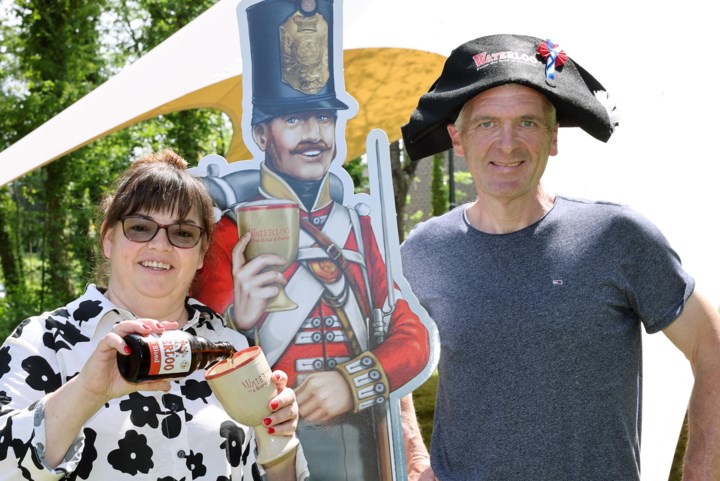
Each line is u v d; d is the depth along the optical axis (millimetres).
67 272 12688
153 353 1823
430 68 5770
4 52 12648
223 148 13914
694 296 2363
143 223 2137
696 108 4426
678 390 3885
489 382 2404
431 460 2545
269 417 2111
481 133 2459
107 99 4797
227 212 2533
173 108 5316
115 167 13039
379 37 4801
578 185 4480
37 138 4867
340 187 2553
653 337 3980
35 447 1798
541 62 2479
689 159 4336
